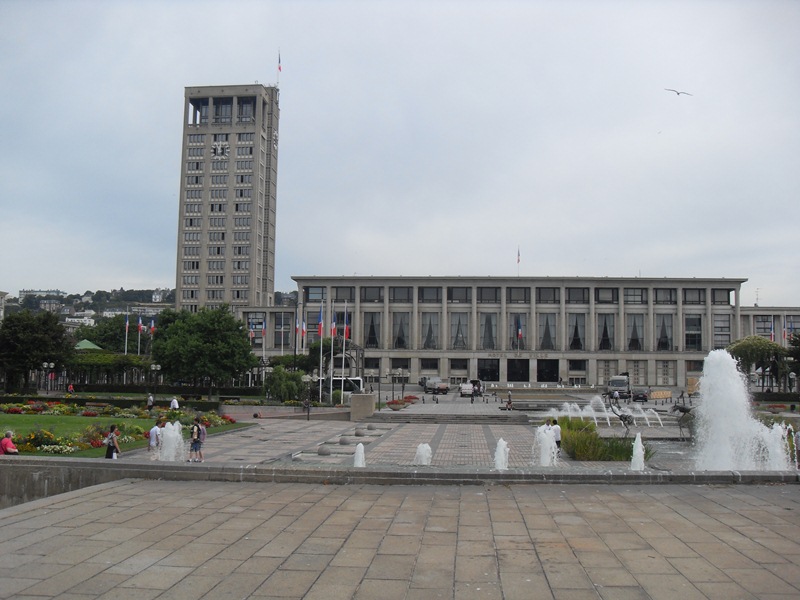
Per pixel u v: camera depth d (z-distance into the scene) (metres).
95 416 42.78
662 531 10.85
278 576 8.63
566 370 111.69
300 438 34.91
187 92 144.62
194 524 11.47
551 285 113.69
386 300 115.38
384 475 15.22
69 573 8.76
